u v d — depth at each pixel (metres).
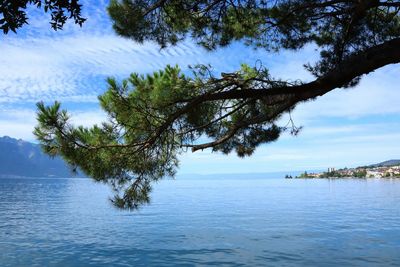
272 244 18.27
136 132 5.15
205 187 115.44
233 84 4.99
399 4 4.78
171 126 5.24
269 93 4.73
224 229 23.69
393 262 14.24
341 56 5.72
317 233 21.75
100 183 5.48
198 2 5.67
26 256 15.72
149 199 5.69
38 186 119.81
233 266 14.02
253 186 124.06
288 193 73.56
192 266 14.07
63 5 3.13
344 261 14.49
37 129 5.04
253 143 6.38
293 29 6.46
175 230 23.27
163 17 5.84
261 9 6.09
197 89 5.05
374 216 30.98
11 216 31.89
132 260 15.09
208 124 5.35
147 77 5.04
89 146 5.14
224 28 6.35
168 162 5.56
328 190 86.06
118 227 24.78
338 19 5.83
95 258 15.40
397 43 4.30
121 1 5.70
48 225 25.92
